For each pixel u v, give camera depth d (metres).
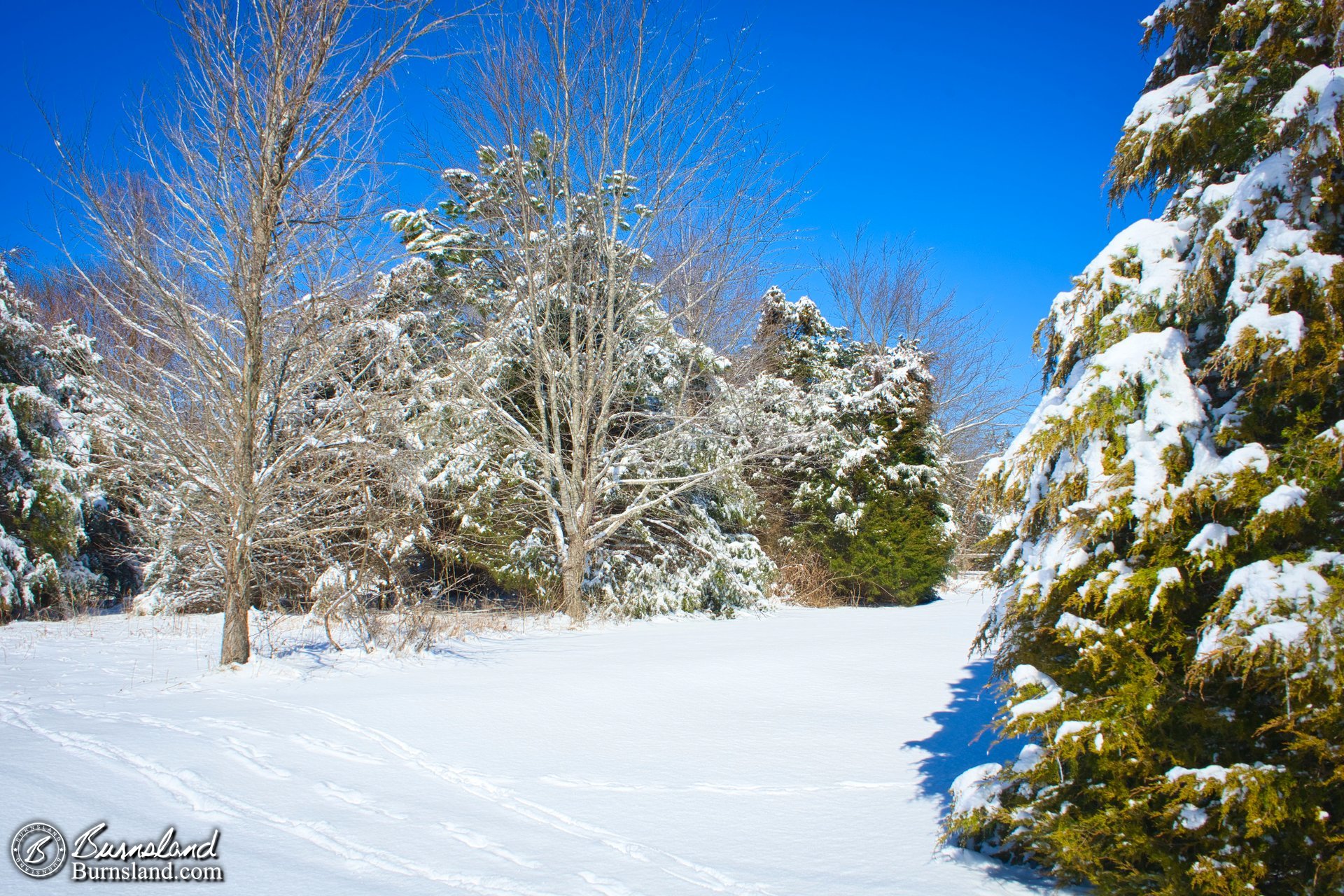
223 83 9.26
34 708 7.26
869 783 6.03
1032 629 4.68
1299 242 3.82
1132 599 3.97
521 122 15.47
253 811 4.96
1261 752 3.82
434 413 14.80
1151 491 3.98
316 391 11.32
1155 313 4.37
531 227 16.44
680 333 19.34
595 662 10.79
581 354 16.91
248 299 9.34
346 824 4.87
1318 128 3.78
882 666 10.58
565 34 15.20
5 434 15.67
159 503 12.61
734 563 17.91
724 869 4.45
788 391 21.52
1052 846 4.12
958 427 35.22
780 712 8.20
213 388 9.94
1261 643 3.41
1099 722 3.91
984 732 7.31
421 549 16.53
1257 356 3.81
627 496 17.39
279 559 12.55
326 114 9.72
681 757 6.64
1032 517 4.65
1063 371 4.80
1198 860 3.57
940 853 4.70
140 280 9.48
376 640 11.48
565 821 5.17
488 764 6.32
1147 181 4.93
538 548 16.30
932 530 21.81
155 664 9.96
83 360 10.69
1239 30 4.38
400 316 15.10
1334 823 3.54
